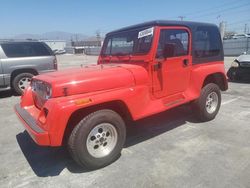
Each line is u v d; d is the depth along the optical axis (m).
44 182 3.17
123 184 3.04
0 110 6.69
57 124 2.95
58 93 3.06
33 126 3.17
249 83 9.63
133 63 4.11
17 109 3.99
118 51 4.54
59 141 2.99
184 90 4.57
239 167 3.31
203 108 4.91
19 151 4.09
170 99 4.30
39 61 8.55
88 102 3.12
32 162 3.71
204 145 4.02
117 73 3.56
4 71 8.05
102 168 3.43
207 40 4.87
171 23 4.11
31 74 8.47
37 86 3.75
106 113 3.32
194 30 4.55
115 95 3.37
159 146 4.05
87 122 3.16
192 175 3.17
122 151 3.91
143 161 3.57
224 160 3.51
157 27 3.89
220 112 5.79
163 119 5.32
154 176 3.18
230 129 4.71
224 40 33.69
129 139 4.37
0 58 7.98
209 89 4.93
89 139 3.26
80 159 3.23
